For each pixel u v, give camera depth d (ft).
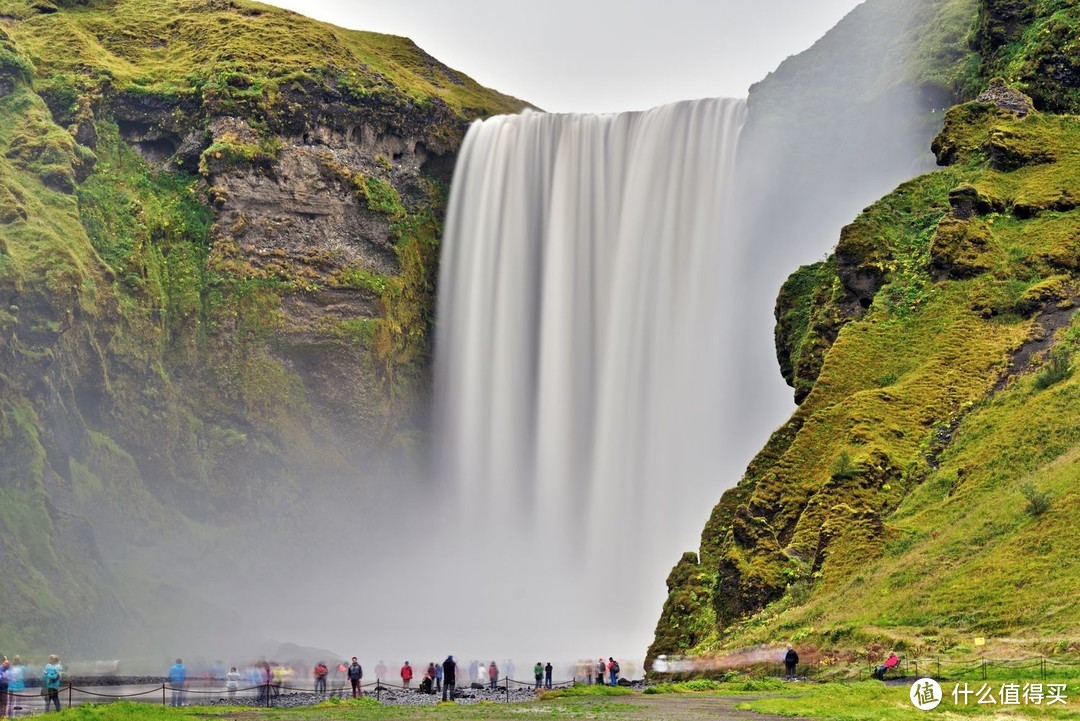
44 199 430.20
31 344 380.58
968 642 205.36
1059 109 355.36
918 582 230.27
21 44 485.15
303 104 485.97
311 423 465.88
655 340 452.76
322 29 520.83
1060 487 232.94
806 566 260.62
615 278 470.39
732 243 439.63
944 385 287.48
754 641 242.99
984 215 322.96
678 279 452.76
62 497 376.68
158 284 450.71
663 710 191.11
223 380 455.22
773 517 276.62
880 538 253.24
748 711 184.75
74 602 346.54
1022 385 277.44
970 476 257.75
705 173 455.22
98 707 192.54
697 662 252.83
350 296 477.36
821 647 226.58
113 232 447.83
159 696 269.23
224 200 464.65
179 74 491.72
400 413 488.85
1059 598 204.54
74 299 395.55
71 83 476.95
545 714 190.60
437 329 503.61
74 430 394.73
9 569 335.88
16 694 245.24
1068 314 294.46
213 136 472.44
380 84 505.25
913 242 325.83
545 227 490.49
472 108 540.93
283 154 478.18
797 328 346.95
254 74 486.38
